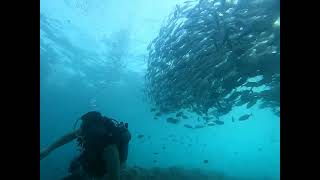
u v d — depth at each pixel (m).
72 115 53.84
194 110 19.89
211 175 25.94
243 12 10.09
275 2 9.30
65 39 27.27
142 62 29.03
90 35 25.81
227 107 19.41
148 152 78.25
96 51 28.69
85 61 31.59
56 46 29.25
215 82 14.02
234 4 10.14
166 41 13.50
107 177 3.21
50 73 35.69
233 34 10.72
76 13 23.27
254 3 9.72
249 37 10.64
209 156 101.69
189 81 14.21
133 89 35.84
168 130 53.06
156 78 16.05
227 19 10.52
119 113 47.31
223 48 11.45
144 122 49.53
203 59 12.39
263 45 10.85
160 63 14.83
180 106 18.34
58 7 22.98
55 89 40.88
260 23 9.95
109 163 3.13
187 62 12.98
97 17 23.25
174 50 13.00
